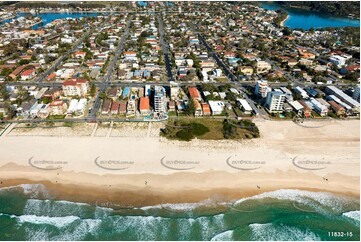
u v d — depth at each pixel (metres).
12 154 111.81
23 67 195.88
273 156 113.81
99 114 141.75
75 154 112.31
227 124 133.25
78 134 125.31
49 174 102.81
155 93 144.88
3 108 140.38
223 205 93.25
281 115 143.75
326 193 98.56
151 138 122.94
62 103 143.75
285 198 96.38
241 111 147.12
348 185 101.50
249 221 88.50
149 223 87.00
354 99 161.88
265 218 89.56
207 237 83.38
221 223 87.62
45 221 87.56
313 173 105.94
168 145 118.56
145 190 97.12
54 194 95.88
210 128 131.00
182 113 143.62
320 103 151.25
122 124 133.25
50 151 113.94
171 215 89.50
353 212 92.31
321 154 115.75
